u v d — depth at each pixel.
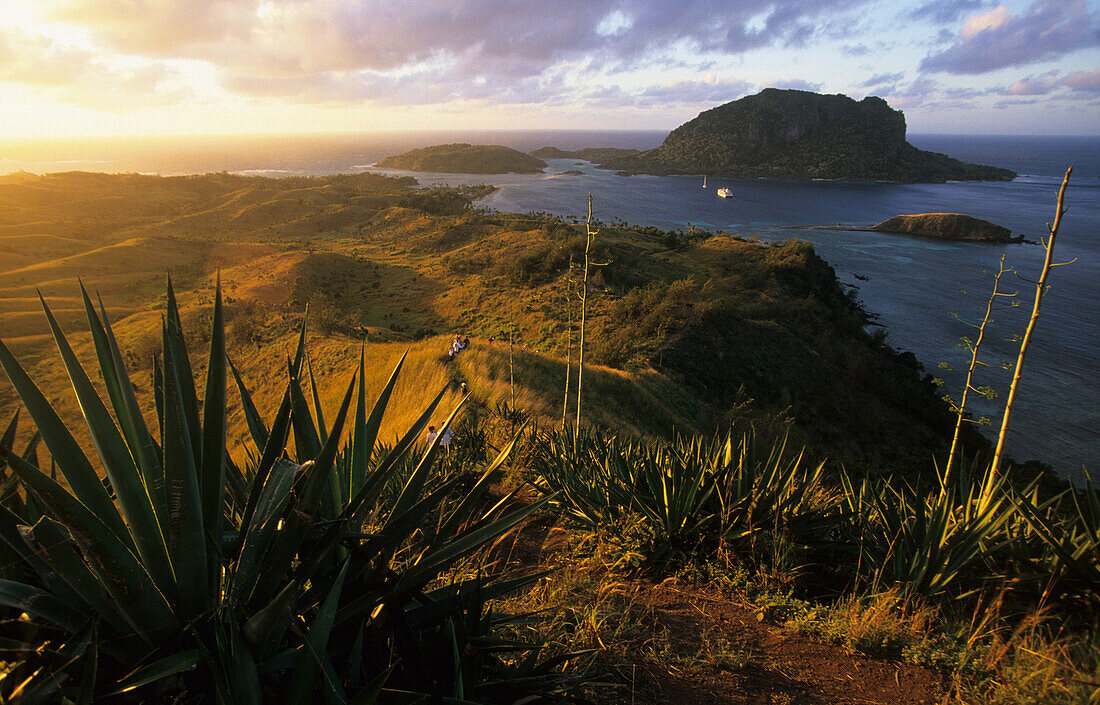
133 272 98.75
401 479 3.48
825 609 2.83
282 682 1.22
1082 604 2.69
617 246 90.38
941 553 2.99
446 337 19.47
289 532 1.24
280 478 1.28
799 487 3.87
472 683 1.43
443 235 120.44
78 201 195.50
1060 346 69.88
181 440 1.13
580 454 5.34
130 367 40.97
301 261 87.19
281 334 41.16
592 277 59.72
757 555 3.36
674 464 3.98
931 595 2.85
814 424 35.12
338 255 98.12
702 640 2.61
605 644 2.44
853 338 58.66
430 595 1.71
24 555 1.18
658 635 2.61
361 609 1.42
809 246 91.38
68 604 1.16
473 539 1.61
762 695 2.19
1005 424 4.07
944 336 73.44
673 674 2.29
